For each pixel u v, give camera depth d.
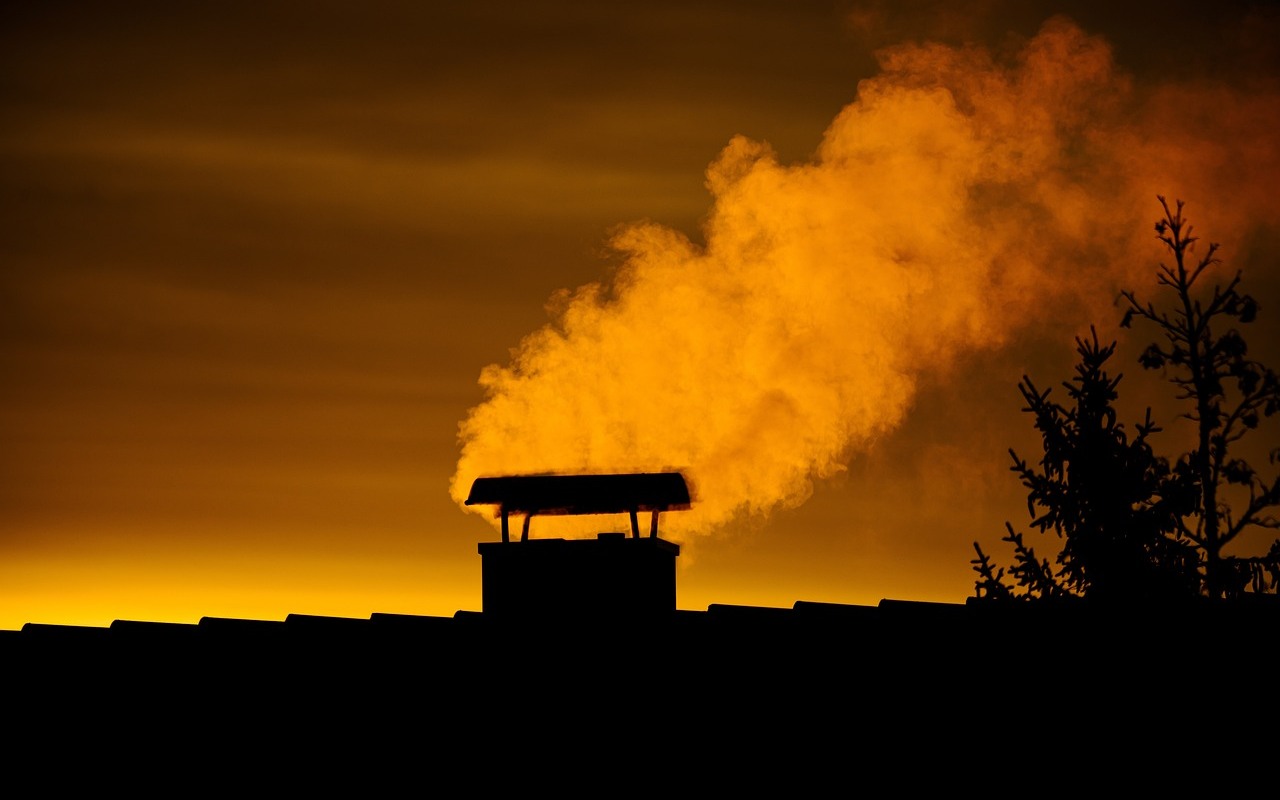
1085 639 32.41
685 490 33.62
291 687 35.59
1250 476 35.94
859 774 30.78
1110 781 30.08
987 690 31.67
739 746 31.48
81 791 35.34
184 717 35.75
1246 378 36.28
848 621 34.22
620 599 33.19
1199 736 30.31
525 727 32.72
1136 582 36.12
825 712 31.78
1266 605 34.06
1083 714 30.98
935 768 30.66
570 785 31.81
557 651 33.34
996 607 34.53
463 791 32.44
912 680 32.12
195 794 34.50
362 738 33.91
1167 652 31.77
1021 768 30.42
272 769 34.16
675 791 31.23
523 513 34.19
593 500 33.72
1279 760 29.83
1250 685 30.91
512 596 33.75
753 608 35.91
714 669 33.03
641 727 32.12
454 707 33.66
